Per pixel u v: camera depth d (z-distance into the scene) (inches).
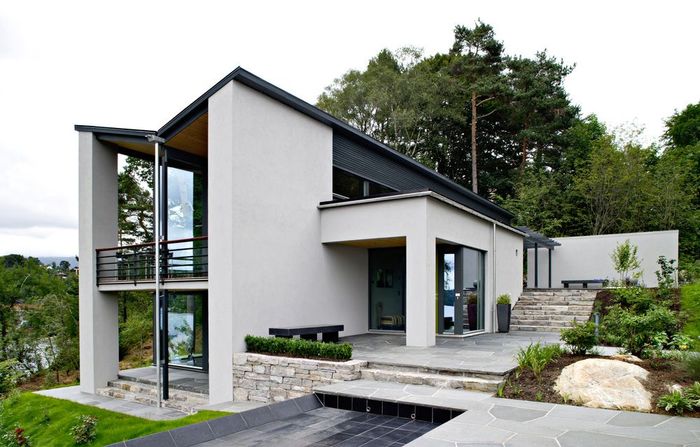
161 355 414.0
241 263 365.7
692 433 189.5
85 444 304.8
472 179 1152.2
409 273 410.6
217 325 364.8
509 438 187.6
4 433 335.0
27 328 717.9
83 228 479.5
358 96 1159.6
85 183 478.9
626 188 997.2
